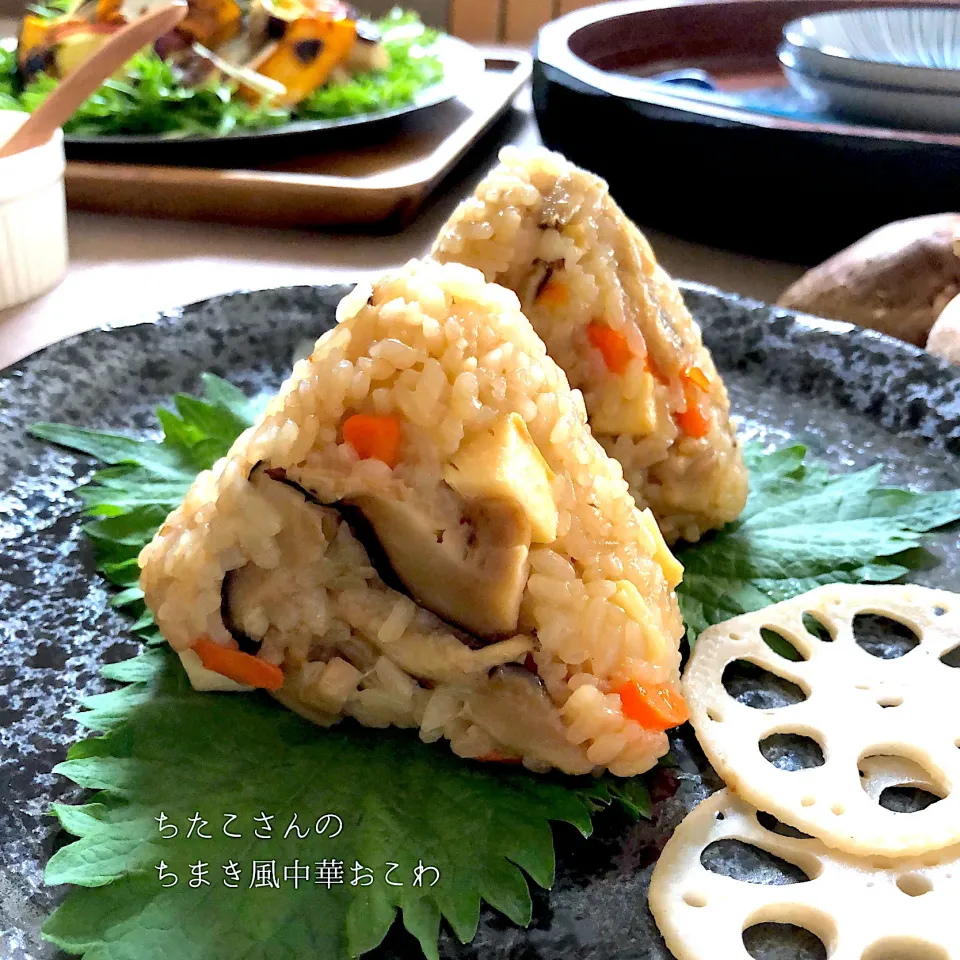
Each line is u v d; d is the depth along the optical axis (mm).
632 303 190
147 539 188
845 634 179
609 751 150
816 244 320
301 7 395
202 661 159
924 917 134
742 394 241
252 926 130
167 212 350
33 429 208
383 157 372
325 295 254
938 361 231
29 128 281
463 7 603
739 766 153
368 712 157
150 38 276
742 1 449
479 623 151
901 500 207
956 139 291
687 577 191
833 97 351
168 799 144
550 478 152
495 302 154
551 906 137
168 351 237
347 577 157
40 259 290
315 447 149
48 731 155
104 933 128
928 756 155
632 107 313
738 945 131
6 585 180
